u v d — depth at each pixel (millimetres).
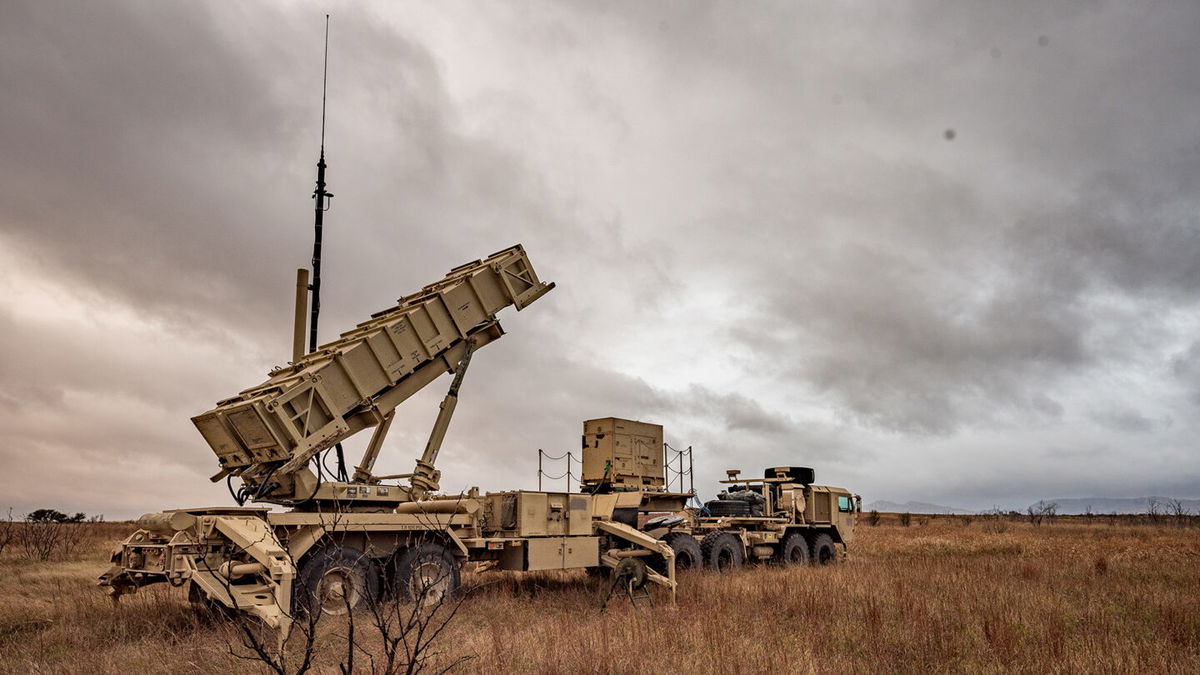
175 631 9375
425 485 12344
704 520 18375
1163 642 8242
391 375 11773
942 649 7965
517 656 7590
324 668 7199
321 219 14867
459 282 12703
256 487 10617
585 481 16766
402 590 10648
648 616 10070
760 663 7340
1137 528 39500
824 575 14750
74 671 7281
